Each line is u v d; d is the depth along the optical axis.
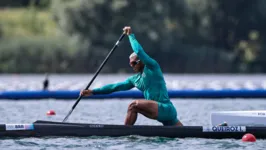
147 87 44.97
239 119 46.81
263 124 46.41
